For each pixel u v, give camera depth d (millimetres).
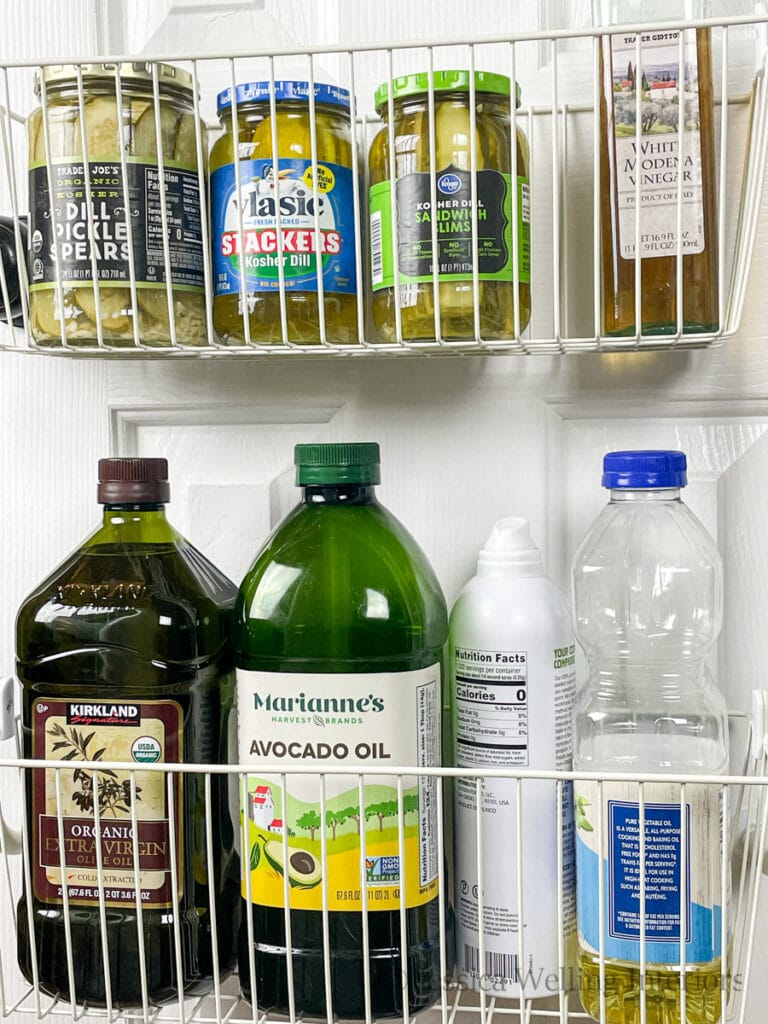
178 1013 744
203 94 788
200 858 672
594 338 678
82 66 640
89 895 657
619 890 627
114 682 654
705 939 624
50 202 636
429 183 630
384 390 779
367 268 736
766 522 743
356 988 641
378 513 681
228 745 710
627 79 643
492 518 771
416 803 646
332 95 659
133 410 802
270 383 788
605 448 763
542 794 669
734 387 740
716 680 747
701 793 625
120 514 682
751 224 656
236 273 655
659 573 730
